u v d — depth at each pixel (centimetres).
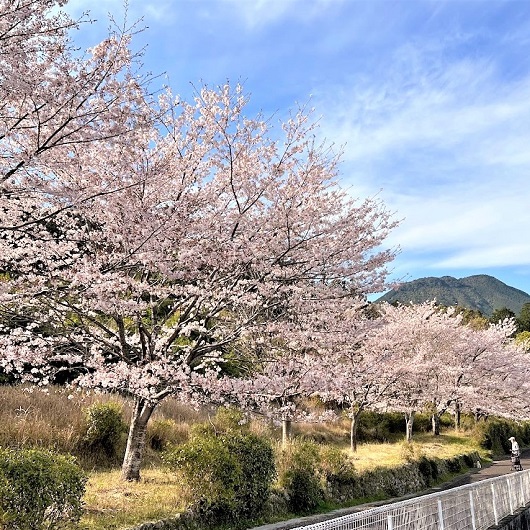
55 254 713
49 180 603
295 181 838
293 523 861
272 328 804
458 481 1638
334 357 961
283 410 802
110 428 1060
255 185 829
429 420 2752
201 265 784
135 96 591
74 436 1011
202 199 805
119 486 799
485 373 2423
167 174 744
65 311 713
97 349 781
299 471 1008
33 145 582
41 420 1005
